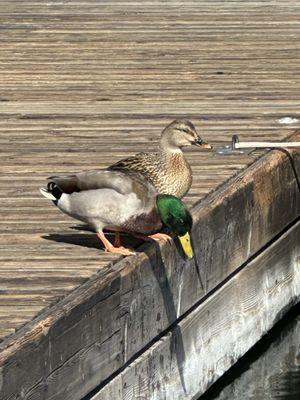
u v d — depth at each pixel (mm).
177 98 15016
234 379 11883
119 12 20234
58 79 15969
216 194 11398
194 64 16688
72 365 8781
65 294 9094
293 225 13219
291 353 12461
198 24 19266
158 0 21250
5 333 8336
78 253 10039
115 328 9406
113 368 9422
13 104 14812
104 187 9492
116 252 9891
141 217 9523
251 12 20172
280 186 12672
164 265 10180
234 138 12469
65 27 19078
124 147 13094
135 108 14602
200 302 11070
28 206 11250
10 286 9273
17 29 18953
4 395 7906
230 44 17891
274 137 13367
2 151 12930
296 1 21109
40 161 12586
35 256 9977
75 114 14383
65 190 9633
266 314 12586
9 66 16656
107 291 9250
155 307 10086
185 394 10789
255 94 15180
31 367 8227
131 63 16750
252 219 12016
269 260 12594
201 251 10875
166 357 10352
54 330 8508
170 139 10062
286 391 11594
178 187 10086
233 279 11742
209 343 11273
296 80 15859
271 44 17891
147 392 10031
